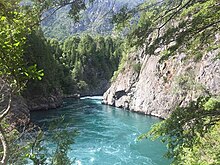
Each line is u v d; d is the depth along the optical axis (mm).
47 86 43688
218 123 5996
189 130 5578
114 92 43500
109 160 17828
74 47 74688
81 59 73562
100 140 22500
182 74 28453
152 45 5695
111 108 41406
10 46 3979
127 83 41312
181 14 5672
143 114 35531
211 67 24734
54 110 40031
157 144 20828
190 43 5918
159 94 33312
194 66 27266
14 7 4457
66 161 6219
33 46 43219
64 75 63500
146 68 38312
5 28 4301
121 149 20078
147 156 18438
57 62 61938
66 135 6375
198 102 5918
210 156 7387
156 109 33531
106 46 81500
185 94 27469
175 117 5695
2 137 4211
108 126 28000
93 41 79562
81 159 17953
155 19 5555
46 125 27844
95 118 32625
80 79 69125
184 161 7445
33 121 30328
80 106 44062
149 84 35969
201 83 23656
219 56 8148
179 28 5469
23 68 4133
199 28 5480
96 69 75750
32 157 5723
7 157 4070
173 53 6113
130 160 17781
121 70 45031
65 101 51188
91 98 57094
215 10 5352
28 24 4621
